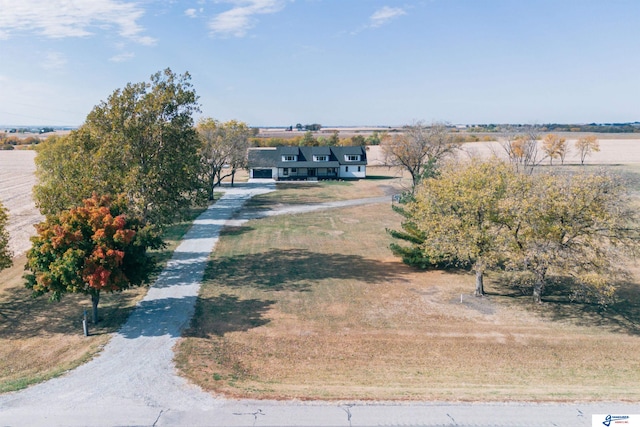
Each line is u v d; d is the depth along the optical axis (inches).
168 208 1279.5
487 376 743.7
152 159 1246.3
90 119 1209.4
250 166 3565.5
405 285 1215.6
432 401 594.9
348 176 3641.7
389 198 2696.9
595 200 999.6
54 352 804.0
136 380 684.1
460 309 1051.3
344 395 617.3
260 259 1440.7
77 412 578.2
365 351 837.8
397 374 744.3
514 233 1061.8
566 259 991.6
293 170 3597.4
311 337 892.6
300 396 613.6
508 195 1067.3
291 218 2112.5
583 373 765.9
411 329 940.0
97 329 909.2
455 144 2984.7
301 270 1332.4
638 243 1005.8
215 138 2645.2
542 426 531.2
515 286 1210.6
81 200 1124.5
